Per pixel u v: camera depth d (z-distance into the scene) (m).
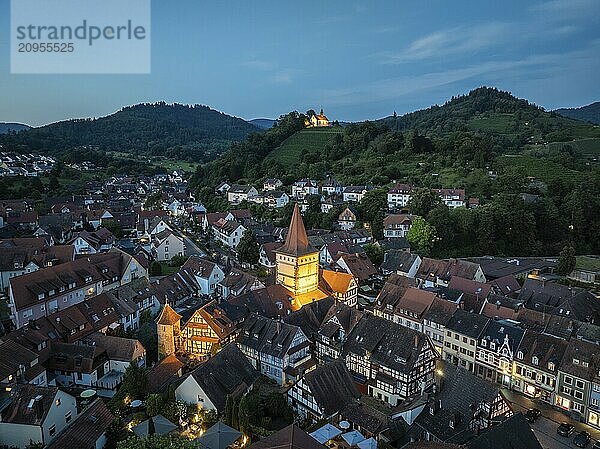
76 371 76.38
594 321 95.69
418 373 75.19
